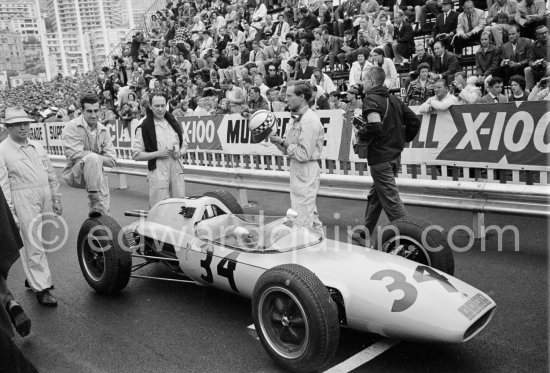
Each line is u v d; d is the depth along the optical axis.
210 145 10.66
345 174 8.18
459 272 5.55
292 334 3.84
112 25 155.38
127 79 22.25
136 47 23.48
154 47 23.72
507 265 5.63
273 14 18.34
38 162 5.47
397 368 3.83
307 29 14.30
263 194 10.28
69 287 6.00
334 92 9.95
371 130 5.59
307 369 3.69
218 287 4.86
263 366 4.00
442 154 7.15
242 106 11.02
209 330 4.65
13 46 160.38
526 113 6.28
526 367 3.75
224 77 14.80
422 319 3.59
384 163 5.83
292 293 3.68
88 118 6.14
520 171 6.54
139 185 12.54
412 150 7.45
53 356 4.41
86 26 154.12
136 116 13.20
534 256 5.82
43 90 46.03
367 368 3.85
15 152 5.30
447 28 11.27
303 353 3.67
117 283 5.39
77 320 5.07
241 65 14.84
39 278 5.49
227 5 20.88
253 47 15.02
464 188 6.38
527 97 8.13
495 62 9.77
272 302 3.94
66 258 7.14
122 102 17.38
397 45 11.72
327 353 3.61
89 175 6.05
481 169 7.09
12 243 3.36
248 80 11.95
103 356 4.34
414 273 3.97
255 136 5.89
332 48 13.22
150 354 4.31
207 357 4.19
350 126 8.00
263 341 3.96
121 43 32.22
